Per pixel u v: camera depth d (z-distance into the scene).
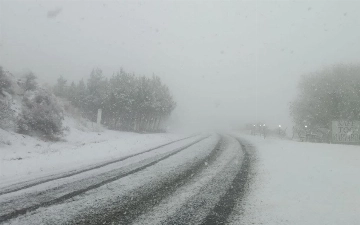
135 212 4.45
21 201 5.05
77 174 7.33
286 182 6.34
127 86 30.41
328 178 6.45
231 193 5.54
